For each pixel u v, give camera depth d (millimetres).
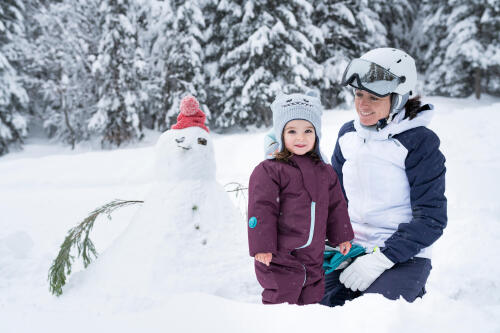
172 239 2094
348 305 1393
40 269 2730
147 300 1765
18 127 16875
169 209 2186
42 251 3531
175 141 2311
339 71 16453
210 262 2096
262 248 1767
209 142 2408
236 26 15742
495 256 2914
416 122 1882
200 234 2172
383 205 1994
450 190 5145
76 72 18016
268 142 2117
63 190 6938
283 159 1900
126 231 2277
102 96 16766
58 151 17719
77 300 1891
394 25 22781
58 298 1991
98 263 2215
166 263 2010
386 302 1354
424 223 1800
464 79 19969
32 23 19984
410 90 1872
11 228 4496
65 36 17547
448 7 18734
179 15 15492
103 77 16406
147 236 2125
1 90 16422
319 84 17125
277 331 1274
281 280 1831
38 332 1498
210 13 17344
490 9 17328
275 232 1814
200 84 16453
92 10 17609
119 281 1984
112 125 16719
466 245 3160
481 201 4586
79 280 2154
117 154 9391
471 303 2381
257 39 14625
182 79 16516
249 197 1892
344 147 2137
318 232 1882
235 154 8727
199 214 2223
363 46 17422
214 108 17812
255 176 1893
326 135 8820
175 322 1404
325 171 1951
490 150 7223
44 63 18344
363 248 2043
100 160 8984
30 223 4770
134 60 16172
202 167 2336
